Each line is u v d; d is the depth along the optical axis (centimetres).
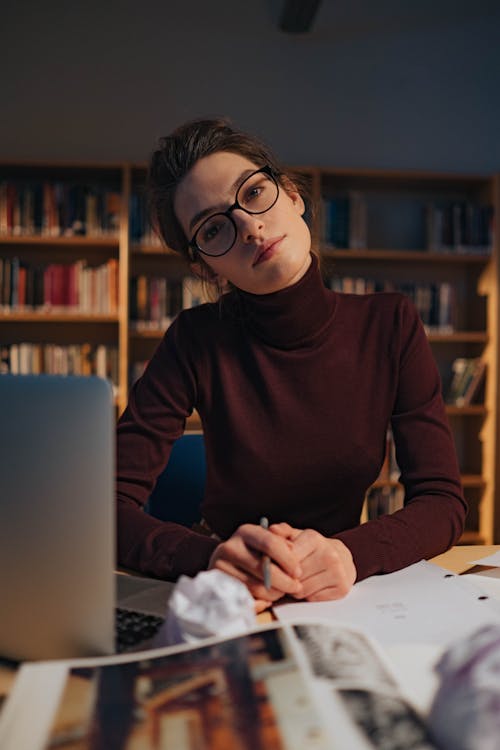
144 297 343
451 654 50
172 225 123
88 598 62
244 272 111
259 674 52
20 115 366
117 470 115
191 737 45
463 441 395
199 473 157
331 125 385
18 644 64
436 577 90
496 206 363
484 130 394
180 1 374
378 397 125
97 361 343
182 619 62
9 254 365
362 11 386
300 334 123
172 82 374
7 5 364
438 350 396
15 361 339
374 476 126
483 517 367
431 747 43
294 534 86
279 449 122
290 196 118
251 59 379
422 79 390
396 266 388
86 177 362
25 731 46
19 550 63
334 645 56
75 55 369
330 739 44
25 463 62
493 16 394
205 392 127
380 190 389
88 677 52
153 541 94
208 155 108
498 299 360
